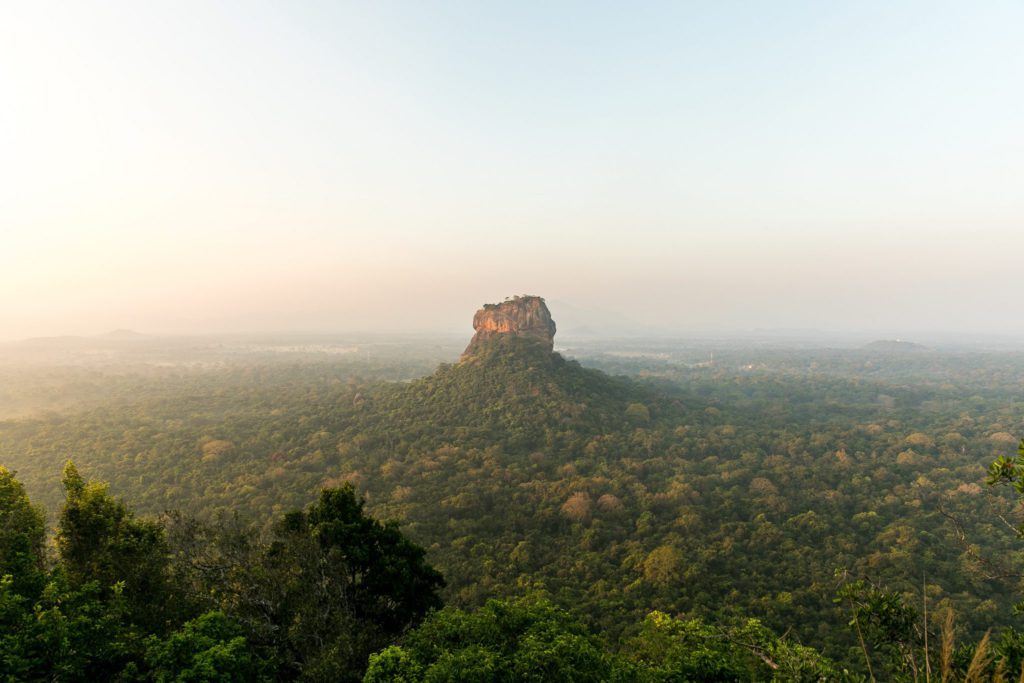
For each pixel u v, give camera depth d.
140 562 14.15
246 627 14.12
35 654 9.94
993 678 8.29
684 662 13.02
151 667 10.98
